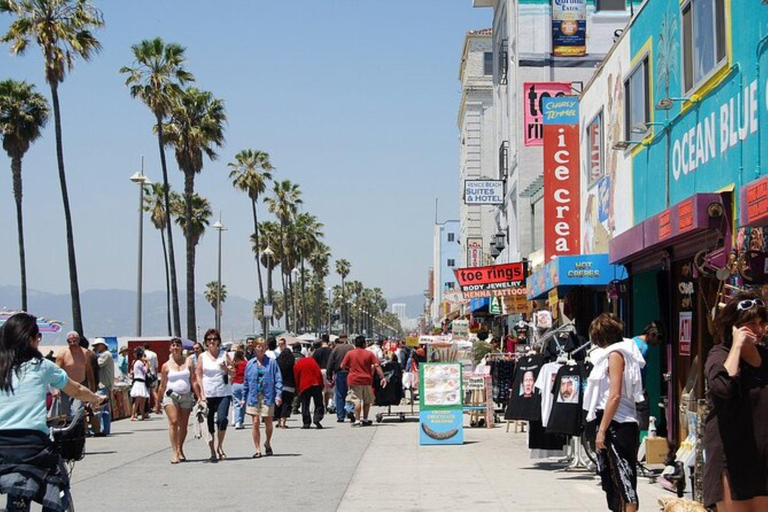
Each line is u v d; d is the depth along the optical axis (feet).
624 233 47.34
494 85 138.41
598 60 105.81
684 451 36.40
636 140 51.67
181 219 226.99
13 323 23.81
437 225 375.45
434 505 36.09
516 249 113.19
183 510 35.47
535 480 42.45
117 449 58.08
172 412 50.60
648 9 48.73
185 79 157.07
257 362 53.06
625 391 27.68
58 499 23.75
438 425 58.54
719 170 36.88
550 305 72.79
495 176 138.31
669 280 44.09
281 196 279.90
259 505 36.45
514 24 111.45
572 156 69.97
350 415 78.84
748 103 33.71
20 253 164.25
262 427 74.54
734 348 20.62
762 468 20.51
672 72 43.91
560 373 41.39
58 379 24.17
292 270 326.85
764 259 30.58
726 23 35.96
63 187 128.26
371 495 38.68
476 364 74.49
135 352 87.97
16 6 121.49
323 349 92.43
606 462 27.73
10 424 23.16
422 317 461.78
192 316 174.60
